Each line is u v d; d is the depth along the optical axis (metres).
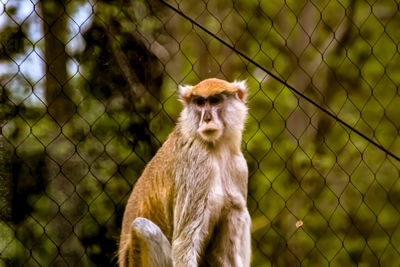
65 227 11.06
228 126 8.35
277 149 14.70
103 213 11.30
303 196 14.67
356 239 15.09
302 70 14.38
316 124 15.71
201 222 8.01
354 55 16.34
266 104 15.34
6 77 11.41
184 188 8.11
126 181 10.58
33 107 11.44
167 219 8.30
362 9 16.55
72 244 11.05
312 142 15.50
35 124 10.27
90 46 12.03
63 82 11.64
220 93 8.37
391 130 15.74
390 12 16.44
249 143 14.42
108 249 11.23
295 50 16.09
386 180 15.50
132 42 12.41
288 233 14.37
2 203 10.68
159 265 7.83
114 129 11.73
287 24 16.12
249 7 15.84
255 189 14.33
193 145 8.21
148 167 8.71
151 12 12.62
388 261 15.32
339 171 15.25
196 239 7.96
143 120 11.78
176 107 12.48
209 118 8.17
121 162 10.54
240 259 8.20
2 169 10.80
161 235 7.91
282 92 15.61
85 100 11.75
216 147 8.29
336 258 14.80
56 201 11.02
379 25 16.45
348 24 15.84
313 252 14.62
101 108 11.79
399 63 16.33
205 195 8.07
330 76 16.03
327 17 16.95
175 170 8.25
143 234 7.86
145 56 12.48
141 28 12.59
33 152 11.12
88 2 11.16
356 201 15.34
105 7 12.18
